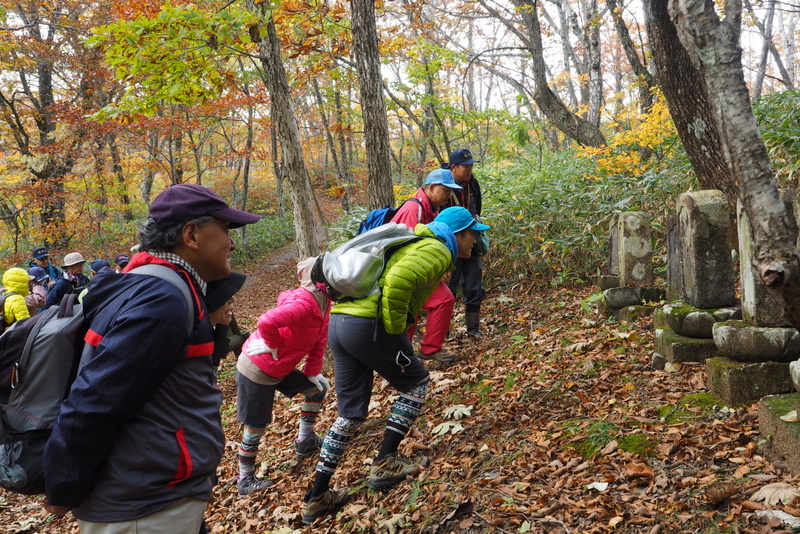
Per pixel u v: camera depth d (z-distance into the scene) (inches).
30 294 269.1
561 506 109.1
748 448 109.4
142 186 879.1
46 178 653.9
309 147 1022.4
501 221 315.0
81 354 74.9
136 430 68.7
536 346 205.5
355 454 167.0
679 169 296.4
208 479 75.8
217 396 77.4
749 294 127.3
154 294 68.7
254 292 717.9
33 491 73.7
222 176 1119.6
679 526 94.9
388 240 130.6
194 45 246.4
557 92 920.3
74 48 679.7
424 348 212.7
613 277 223.8
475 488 123.7
